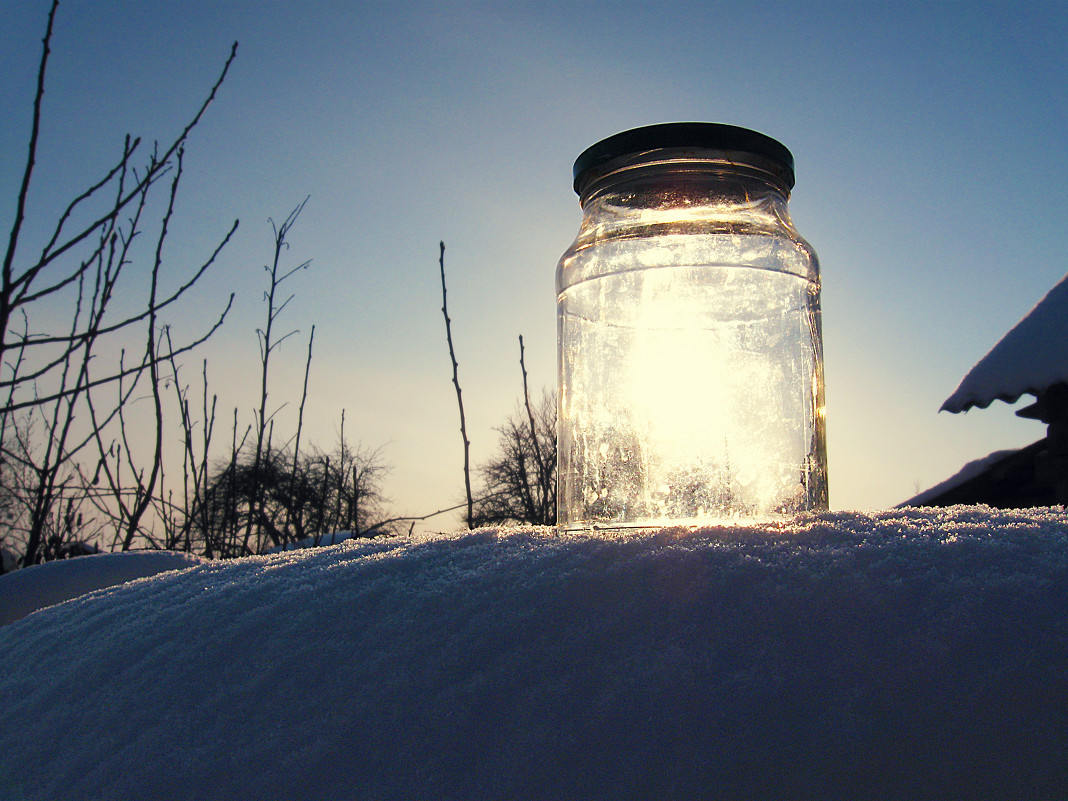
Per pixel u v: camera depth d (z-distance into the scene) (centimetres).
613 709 23
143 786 25
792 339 38
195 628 30
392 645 27
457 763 23
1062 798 18
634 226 39
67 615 37
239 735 26
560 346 41
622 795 20
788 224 40
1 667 35
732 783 20
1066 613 22
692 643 24
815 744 20
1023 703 20
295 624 29
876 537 27
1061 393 176
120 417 77
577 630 25
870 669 22
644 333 38
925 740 20
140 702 28
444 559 31
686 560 27
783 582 25
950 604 23
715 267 38
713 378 37
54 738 28
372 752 24
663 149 37
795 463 37
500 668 25
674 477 36
